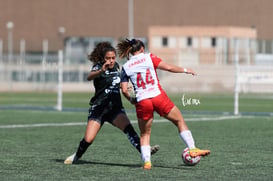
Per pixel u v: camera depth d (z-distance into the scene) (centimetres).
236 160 3175
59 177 2645
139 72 2811
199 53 15375
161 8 19825
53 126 5106
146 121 2852
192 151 2842
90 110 2988
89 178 2623
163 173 2756
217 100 9969
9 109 7356
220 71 13462
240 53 16075
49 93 13125
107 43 2922
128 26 19925
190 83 13238
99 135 4369
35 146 3747
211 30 16300
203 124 5350
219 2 19588
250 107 8219
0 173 2747
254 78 11381
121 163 3067
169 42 16575
